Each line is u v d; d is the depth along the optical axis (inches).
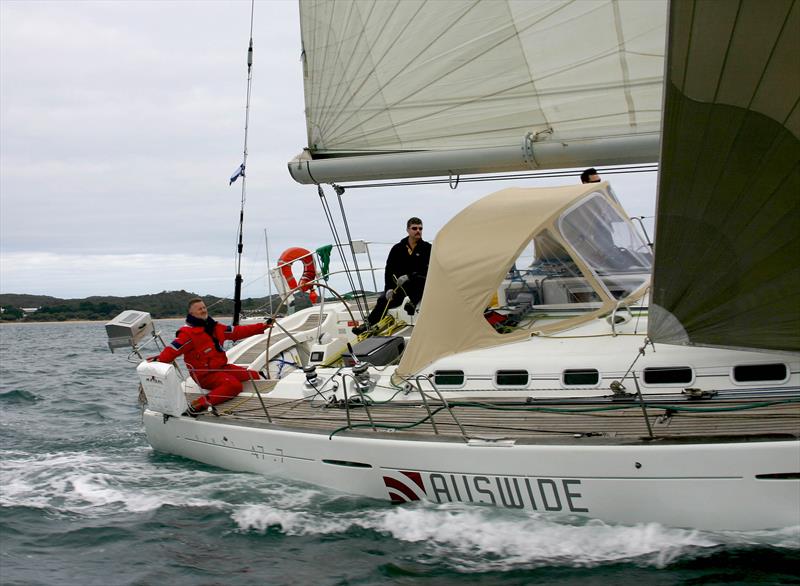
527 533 213.9
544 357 251.3
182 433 302.2
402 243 344.8
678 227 205.0
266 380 319.0
